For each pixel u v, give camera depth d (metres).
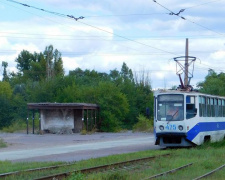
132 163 19.34
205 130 28.27
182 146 27.36
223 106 33.19
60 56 100.69
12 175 14.94
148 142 36.91
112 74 109.69
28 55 116.56
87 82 88.62
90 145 33.81
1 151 29.14
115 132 59.12
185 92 26.86
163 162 19.80
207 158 21.44
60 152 27.19
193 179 14.38
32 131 57.53
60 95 65.19
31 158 23.20
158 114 27.02
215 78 81.56
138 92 78.75
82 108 53.16
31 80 92.44
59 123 54.69
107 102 60.56
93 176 14.30
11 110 70.94
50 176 14.34
